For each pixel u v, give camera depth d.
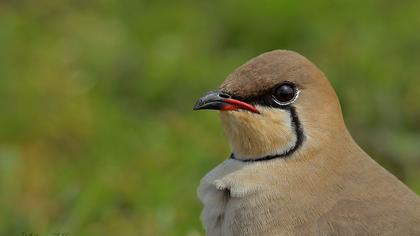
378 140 15.59
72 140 15.58
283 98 10.53
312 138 10.52
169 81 16.53
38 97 16.12
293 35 17.48
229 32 17.62
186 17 18.00
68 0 18.50
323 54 16.88
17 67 16.69
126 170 14.62
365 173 10.60
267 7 17.66
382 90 16.09
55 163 15.27
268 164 10.58
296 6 17.59
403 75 16.44
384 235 10.22
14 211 13.96
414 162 15.30
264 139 10.57
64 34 17.62
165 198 13.87
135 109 16.23
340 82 16.19
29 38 17.45
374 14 17.66
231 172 10.71
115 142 15.22
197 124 15.63
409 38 17.16
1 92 16.14
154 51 17.08
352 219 10.29
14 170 14.83
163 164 14.77
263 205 10.41
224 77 16.61
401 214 10.34
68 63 16.84
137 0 18.47
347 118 15.86
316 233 10.29
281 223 10.36
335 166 10.54
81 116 15.77
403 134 15.73
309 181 10.45
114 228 13.47
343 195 10.45
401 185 10.65
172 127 15.58
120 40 17.36
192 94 16.42
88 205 13.66
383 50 16.91
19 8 18.28
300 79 10.55
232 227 10.53
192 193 14.01
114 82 16.59
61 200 14.13
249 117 10.58
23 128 15.72
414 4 18.00
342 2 17.81
